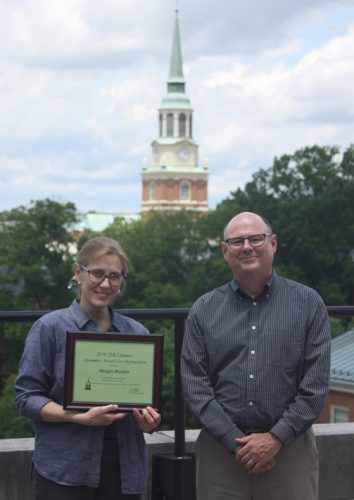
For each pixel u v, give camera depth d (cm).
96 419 429
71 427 437
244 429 453
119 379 436
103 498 442
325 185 7988
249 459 444
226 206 8412
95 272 442
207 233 8369
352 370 1122
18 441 590
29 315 523
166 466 572
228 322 459
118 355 436
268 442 442
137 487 442
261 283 461
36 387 442
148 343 437
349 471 622
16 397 443
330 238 7881
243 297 461
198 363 460
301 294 462
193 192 17838
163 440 597
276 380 451
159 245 8388
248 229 458
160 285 7700
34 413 435
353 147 8119
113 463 443
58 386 440
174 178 17788
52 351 444
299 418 445
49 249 7400
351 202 7862
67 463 434
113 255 443
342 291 7875
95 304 444
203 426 462
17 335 3753
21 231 7369
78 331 436
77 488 437
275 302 459
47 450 439
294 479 455
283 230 7838
